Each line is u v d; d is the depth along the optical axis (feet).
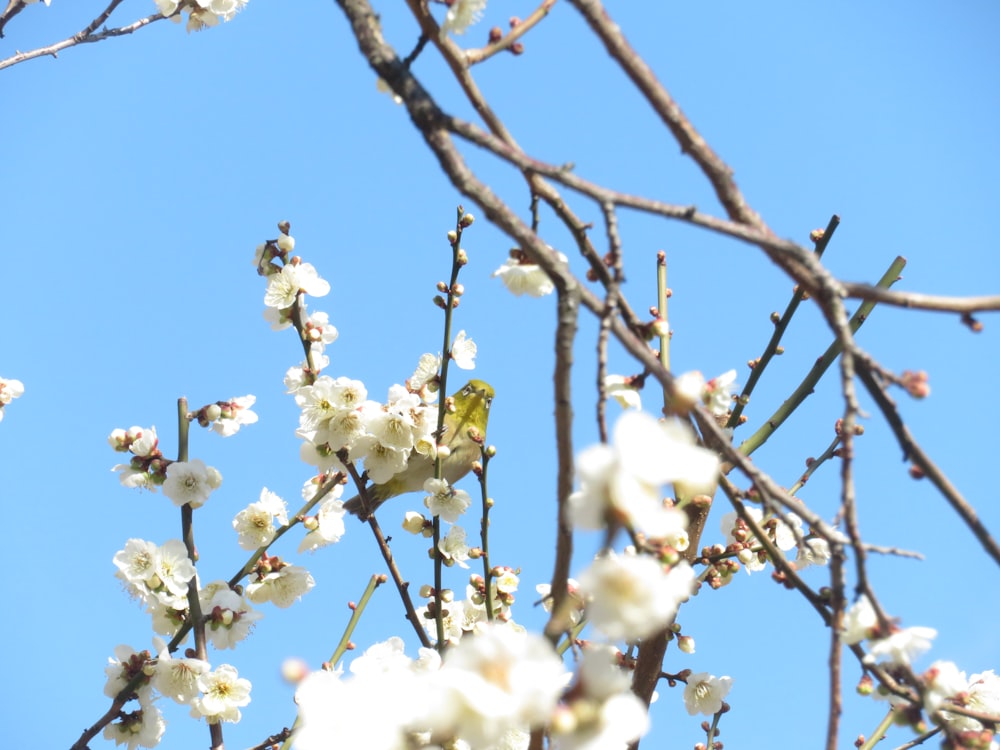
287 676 5.25
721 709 7.36
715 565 7.27
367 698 5.86
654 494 5.00
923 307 6.60
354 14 6.73
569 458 6.59
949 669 6.61
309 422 7.47
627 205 6.60
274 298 7.52
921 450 6.62
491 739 5.63
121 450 7.36
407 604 7.38
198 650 7.25
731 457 6.62
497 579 7.44
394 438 7.47
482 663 5.41
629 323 6.81
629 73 6.72
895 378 6.59
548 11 6.82
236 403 7.41
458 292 7.50
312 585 7.41
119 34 7.82
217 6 7.89
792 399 7.39
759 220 6.72
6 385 7.83
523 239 6.63
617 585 5.22
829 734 6.51
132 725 7.22
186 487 7.35
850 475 6.56
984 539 6.61
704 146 6.72
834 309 6.59
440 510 7.47
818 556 7.26
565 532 6.57
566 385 6.61
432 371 7.61
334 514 7.51
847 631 6.61
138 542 7.29
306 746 5.68
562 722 5.43
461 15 6.74
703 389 6.81
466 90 6.81
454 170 6.64
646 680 7.13
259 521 7.48
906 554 6.56
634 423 5.04
